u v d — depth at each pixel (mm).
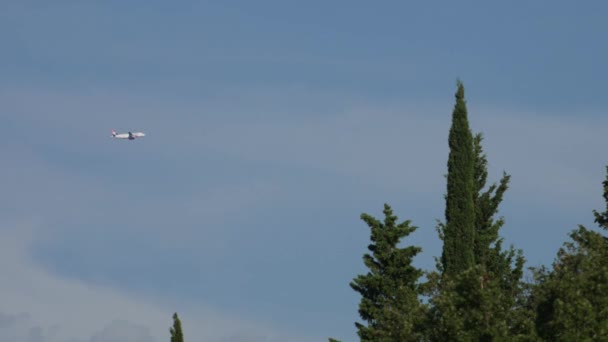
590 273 108562
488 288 109812
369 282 146500
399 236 149000
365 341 137125
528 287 122375
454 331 106312
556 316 104188
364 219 150250
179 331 157375
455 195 135625
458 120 138375
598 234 118625
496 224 157625
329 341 143125
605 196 130375
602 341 103375
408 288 139375
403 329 114625
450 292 110875
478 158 159875
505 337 105688
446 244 134000
